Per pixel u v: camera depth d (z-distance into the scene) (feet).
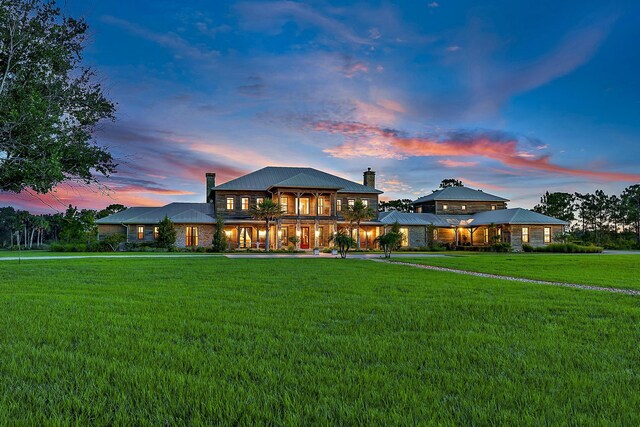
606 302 24.93
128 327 17.15
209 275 42.22
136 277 39.86
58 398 9.53
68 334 15.75
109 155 41.98
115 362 12.18
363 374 11.09
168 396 9.50
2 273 44.75
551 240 149.59
